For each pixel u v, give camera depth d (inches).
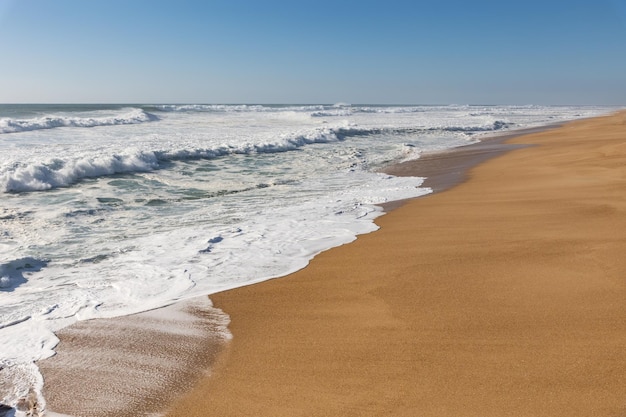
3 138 719.1
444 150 733.3
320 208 344.8
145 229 292.2
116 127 1027.3
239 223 305.1
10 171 400.2
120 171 484.4
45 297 192.5
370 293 192.2
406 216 316.2
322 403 124.1
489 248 239.3
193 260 234.7
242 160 596.7
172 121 1302.9
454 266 217.2
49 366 143.7
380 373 136.5
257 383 134.4
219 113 1835.6
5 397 128.6
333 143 828.6
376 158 641.0
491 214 307.9
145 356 149.7
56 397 128.8
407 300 183.9
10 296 193.0
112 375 139.2
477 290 189.5
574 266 209.0
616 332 152.8
